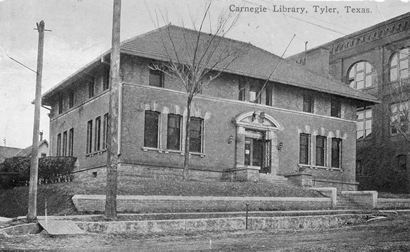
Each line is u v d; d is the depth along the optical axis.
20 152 52.09
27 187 29.66
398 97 40.38
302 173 33.00
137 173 29.75
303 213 24.25
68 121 37.94
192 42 33.78
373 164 42.00
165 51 30.59
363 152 43.00
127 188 23.23
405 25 40.16
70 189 23.23
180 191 24.20
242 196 25.44
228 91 33.69
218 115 33.09
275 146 34.97
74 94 37.56
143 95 30.45
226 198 23.92
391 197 33.12
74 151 35.91
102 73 32.75
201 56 32.03
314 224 22.66
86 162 33.66
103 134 31.86
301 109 36.72
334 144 38.31
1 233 16.78
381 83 41.81
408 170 39.38
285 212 23.97
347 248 13.38
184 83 29.33
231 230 20.22
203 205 23.30
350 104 39.53
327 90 36.47
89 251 13.80
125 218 19.84
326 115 37.97
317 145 37.44
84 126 34.72
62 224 17.91
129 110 29.88
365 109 43.62
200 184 26.09
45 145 62.53
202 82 32.66
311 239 16.14
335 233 18.22
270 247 14.05
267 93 35.56
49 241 15.89
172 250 13.75
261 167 34.81
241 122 33.62
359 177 43.03
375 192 29.14
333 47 46.00
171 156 31.11
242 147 33.59
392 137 40.88
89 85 35.03
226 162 33.03
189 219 20.11
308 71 39.47
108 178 19.64
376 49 42.38
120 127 29.48
